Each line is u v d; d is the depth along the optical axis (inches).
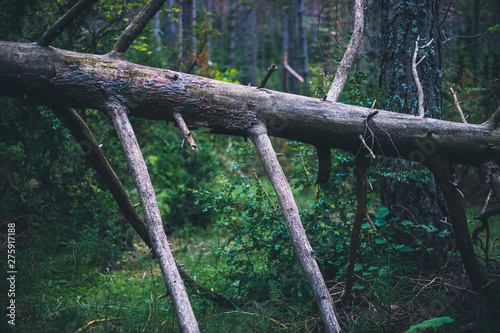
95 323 115.6
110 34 170.7
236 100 100.9
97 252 168.1
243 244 130.3
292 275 123.1
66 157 167.8
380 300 108.1
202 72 276.5
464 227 104.9
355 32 117.6
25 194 156.1
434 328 94.3
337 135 103.5
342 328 103.3
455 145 102.7
